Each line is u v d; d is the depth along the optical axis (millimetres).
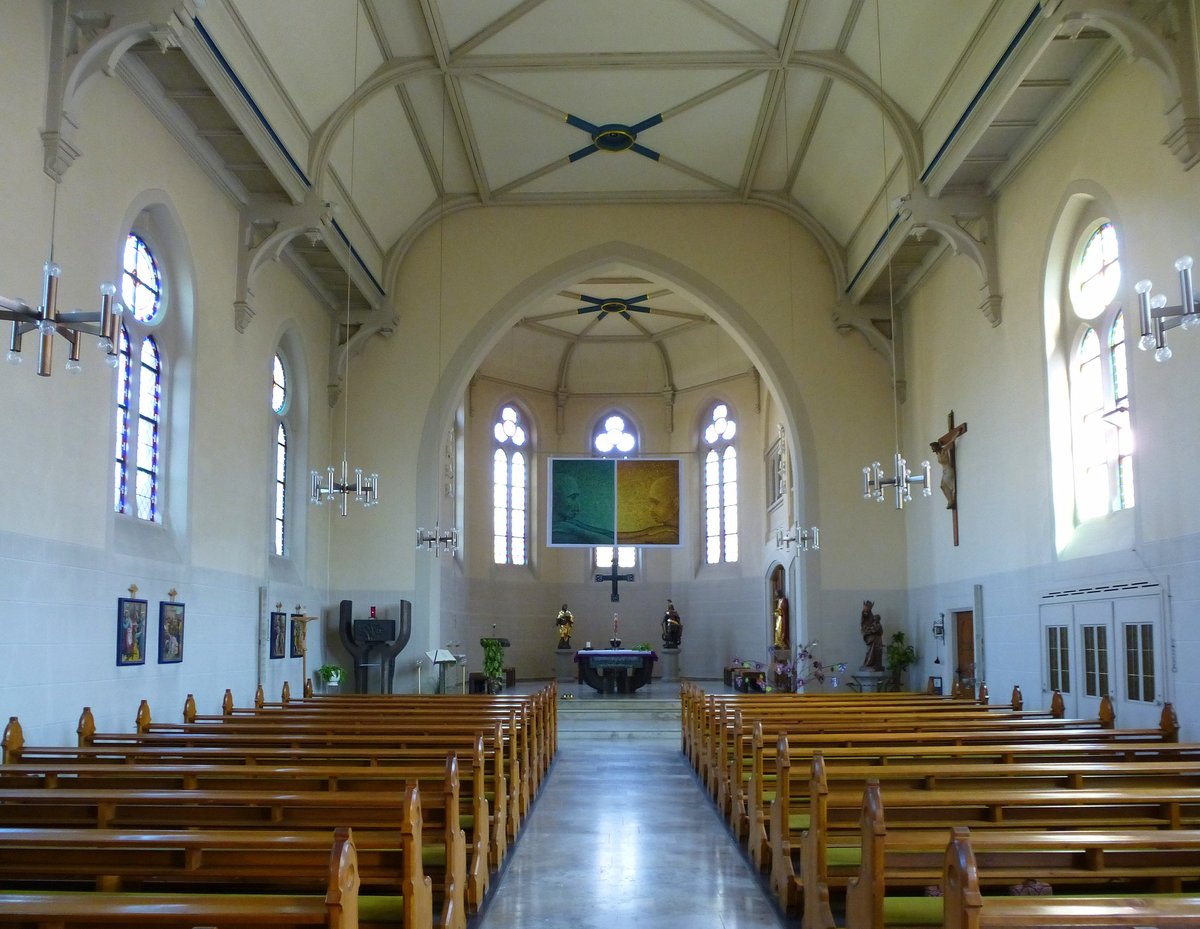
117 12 10305
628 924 7156
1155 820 6449
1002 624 15867
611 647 28875
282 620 17531
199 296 14125
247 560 16094
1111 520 12828
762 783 8961
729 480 30969
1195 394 10477
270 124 14102
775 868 7691
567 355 31797
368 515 21125
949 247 18047
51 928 4020
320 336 20359
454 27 15844
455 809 6461
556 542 27016
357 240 19469
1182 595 10750
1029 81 12922
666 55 16656
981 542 16781
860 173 18922
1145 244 11422
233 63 12836
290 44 14031
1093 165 12672
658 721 21578
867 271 19938
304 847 4742
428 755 8414
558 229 22031
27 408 9750
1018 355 15195
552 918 7297
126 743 9523
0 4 9320
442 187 21281
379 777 6988
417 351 21641
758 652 29281
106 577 11328
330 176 17234
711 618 30922
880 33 15227
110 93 11492
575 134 19438
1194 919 3576
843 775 6727
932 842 5156
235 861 6078
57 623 10258
